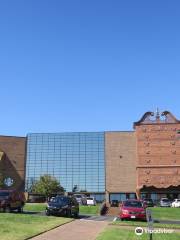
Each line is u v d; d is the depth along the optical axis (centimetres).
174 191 9100
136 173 9419
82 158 9856
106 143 9838
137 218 3425
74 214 3703
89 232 2331
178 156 9206
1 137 9875
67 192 9706
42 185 9138
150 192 9206
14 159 9844
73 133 10006
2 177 9425
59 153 9950
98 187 9650
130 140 9725
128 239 2012
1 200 3731
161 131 9369
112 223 2952
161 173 9200
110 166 9694
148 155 9319
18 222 2581
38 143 10031
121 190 9500
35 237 2011
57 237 2066
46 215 3588
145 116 9506
